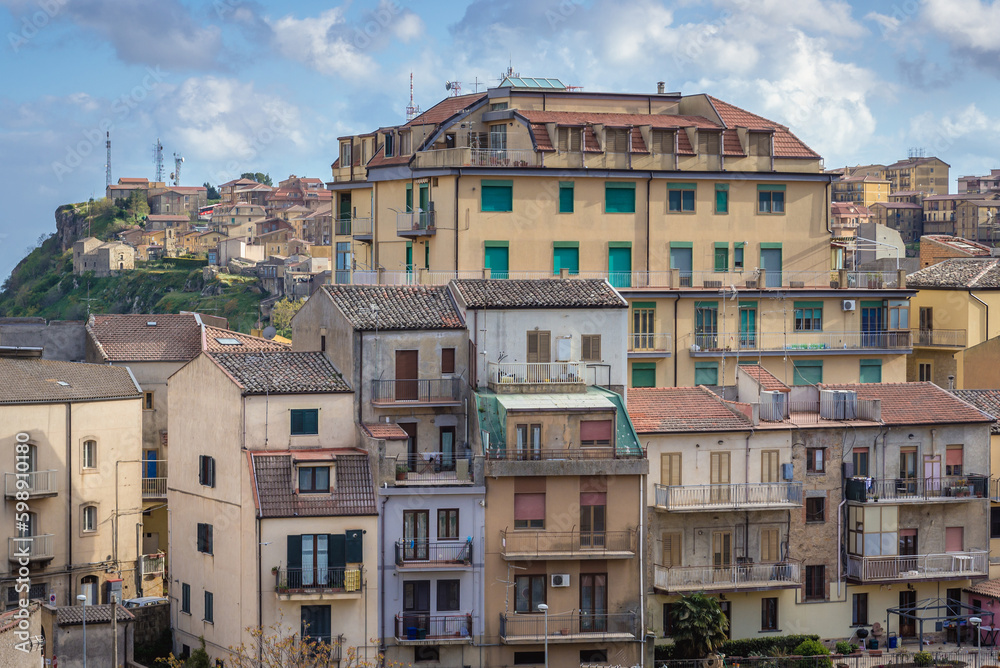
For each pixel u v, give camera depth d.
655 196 80.69
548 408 60.00
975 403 72.88
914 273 95.88
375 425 60.84
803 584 66.31
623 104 85.69
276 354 63.28
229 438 59.84
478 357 62.78
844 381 83.31
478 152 78.06
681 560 64.19
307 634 56.97
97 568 70.06
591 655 59.88
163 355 81.56
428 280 77.69
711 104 84.75
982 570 68.75
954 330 90.56
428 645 57.97
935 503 68.00
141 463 74.88
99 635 57.44
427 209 79.31
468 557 58.66
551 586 59.53
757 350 81.06
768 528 65.62
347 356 61.62
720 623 61.66
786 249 83.62
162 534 79.62
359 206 90.50
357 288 65.00
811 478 66.62
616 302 65.00
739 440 65.12
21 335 85.00
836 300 83.62
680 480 64.25
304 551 57.12
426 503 58.34
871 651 66.25
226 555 59.62
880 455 67.81
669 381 79.94
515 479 59.16
